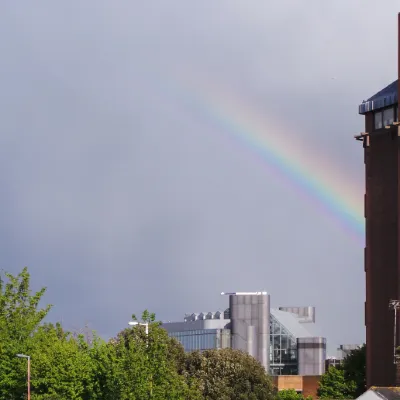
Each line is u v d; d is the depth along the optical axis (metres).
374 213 177.75
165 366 119.81
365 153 180.38
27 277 135.75
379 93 181.62
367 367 175.00
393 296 172.00
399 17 173.62
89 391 115.56
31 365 119.44
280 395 196.88
